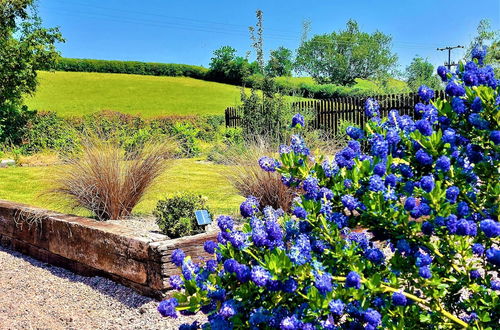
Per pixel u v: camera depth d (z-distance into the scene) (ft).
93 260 15.06
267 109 44.88
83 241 15.46
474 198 7.49
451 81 7.82
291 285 6.50
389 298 7.27
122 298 13.65
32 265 17.44
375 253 7.34
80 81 174.70
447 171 7.36
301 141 8.06
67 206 20.34
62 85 167.32
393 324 6.82
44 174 22.06
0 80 72.54
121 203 20.04
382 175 7.50
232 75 198.59
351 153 7.93
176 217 15.62
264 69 49.60
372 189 7.12
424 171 7.73
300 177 8.02
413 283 7.28
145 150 21.15
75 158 20.26
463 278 7.43
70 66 193.16
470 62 8.02
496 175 7.52
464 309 7.70
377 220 7.57
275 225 7.02
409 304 7.36
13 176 34.35
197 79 203.21
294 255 6.49
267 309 6.79
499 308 7.00
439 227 7.12
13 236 19.06
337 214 7.55
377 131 8.39
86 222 15.94
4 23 74.43
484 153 7.61
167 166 21.25
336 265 7.49
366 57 194.29
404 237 7.38
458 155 7.60
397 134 7.74
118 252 14.05
